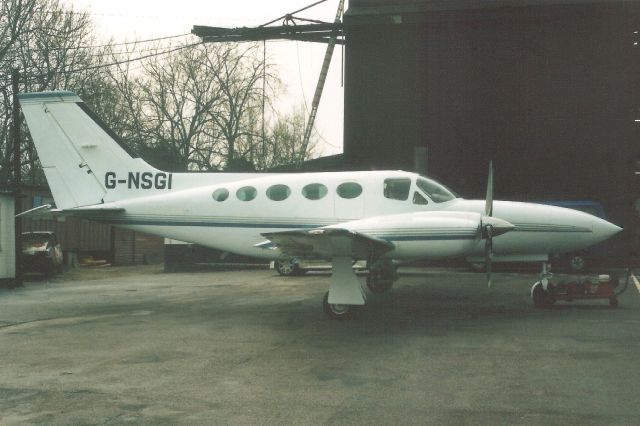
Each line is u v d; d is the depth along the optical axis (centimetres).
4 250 1795
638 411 539
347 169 2406
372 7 2389
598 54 2272
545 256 1237
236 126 3953
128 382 661
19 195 1852
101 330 986
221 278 2023
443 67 2362
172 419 536
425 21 2342
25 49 2858
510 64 2323
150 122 3956
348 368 711
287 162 5209
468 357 756
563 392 599
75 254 2938
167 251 2534
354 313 1050
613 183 2258
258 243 1242
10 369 723
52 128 1339
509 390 609
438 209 1173
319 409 559
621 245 2211
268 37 2770
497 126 2328
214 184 1300
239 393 614
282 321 1052
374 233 1059
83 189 1332
